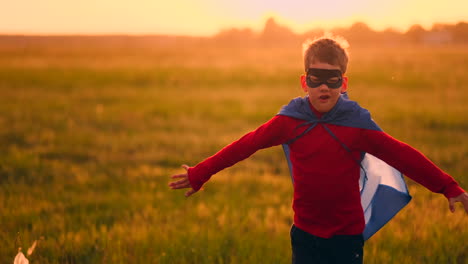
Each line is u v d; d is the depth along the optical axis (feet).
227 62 109.09
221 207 18.24
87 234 14.73
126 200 19.21
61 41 395.96
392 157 7.95
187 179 8.82
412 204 16.65
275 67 93.66
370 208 9.96
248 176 23.43
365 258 12.77
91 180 22.77
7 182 22.24
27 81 70.90
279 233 14.82
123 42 375.25
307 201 8.46
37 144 31.27
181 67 94.02
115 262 12.59
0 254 12.72
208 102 50.08
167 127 37.37
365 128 8.04
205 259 12.82
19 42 375.86
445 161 24.72
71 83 69.36
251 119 40.50
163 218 16.80
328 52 7.98
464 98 51.19
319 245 8.51
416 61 104.06
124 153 29.27
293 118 8.37
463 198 7.59
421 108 43.19
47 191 20.68
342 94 9.08
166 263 12.73
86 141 32.17
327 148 8.09
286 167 26.43
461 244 13.52
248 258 13.03
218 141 31.65
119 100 52.34
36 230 14.97
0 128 35.27
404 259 12.75
